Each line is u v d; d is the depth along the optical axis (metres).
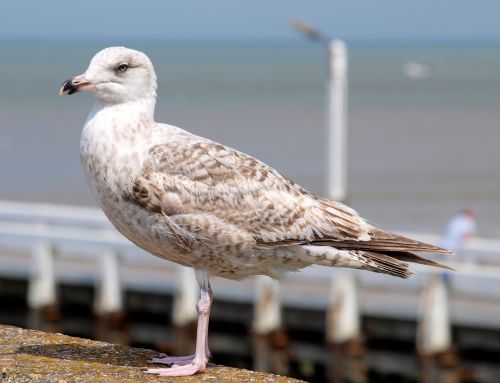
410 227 29.98
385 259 5.84
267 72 170.25
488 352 14.29
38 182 41.31
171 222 5.58
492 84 126.44
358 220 5.96
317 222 5.83
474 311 14.73
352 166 46.56
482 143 56.53
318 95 99.31
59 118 70.50
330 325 14.98
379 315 14.88
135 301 16.67
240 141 55.62
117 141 5.58
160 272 17.47
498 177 42.38
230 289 15.80
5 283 17.77
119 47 5.81
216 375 5.39
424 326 14.35
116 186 5.57
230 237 5.65
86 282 17.14
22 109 78.38
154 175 5.54
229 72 169.38
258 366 15.39
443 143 56.59
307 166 45.22
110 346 5.82
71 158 49.44
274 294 15.34
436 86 120.56
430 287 14.30
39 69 163.88
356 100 93.06
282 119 70.56
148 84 5.75
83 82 5.62
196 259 5.74
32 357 5.46
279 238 5.75
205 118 70.56
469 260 14.93
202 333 5.70
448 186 39.69
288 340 15.47
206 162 5.65
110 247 16.53
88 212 18.61
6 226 21.14
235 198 5.65
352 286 14.89
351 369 14.94
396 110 80.94
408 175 43.16
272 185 5.77
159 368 5.40
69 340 5.89
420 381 14.48
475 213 32.62
